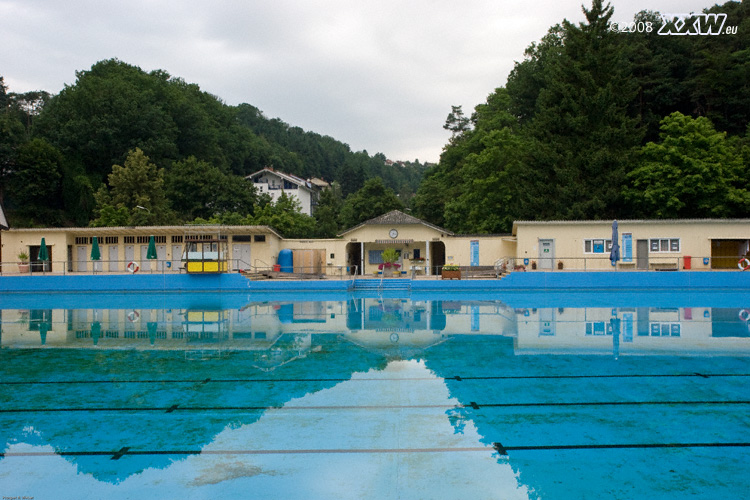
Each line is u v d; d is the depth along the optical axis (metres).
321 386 9.38
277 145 125.56
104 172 61.84
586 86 39.75
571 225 32.28
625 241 31.94
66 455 6.38
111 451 6.49
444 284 29.92
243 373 10.39
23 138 57.16
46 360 11.73
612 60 39.88
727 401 8.30
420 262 38.78
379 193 61.25
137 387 9.39
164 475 5.80
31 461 6.22
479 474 5.78
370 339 14.21
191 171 58.16
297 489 5.45
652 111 48.84
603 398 8.52
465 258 36.66
